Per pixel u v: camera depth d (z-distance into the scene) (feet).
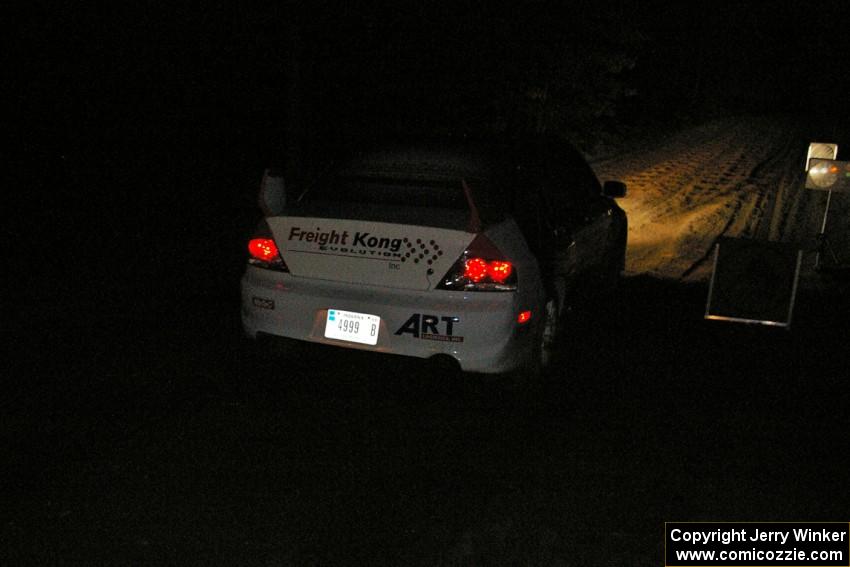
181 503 11.94
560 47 84.07
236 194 44.57
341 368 18.40
